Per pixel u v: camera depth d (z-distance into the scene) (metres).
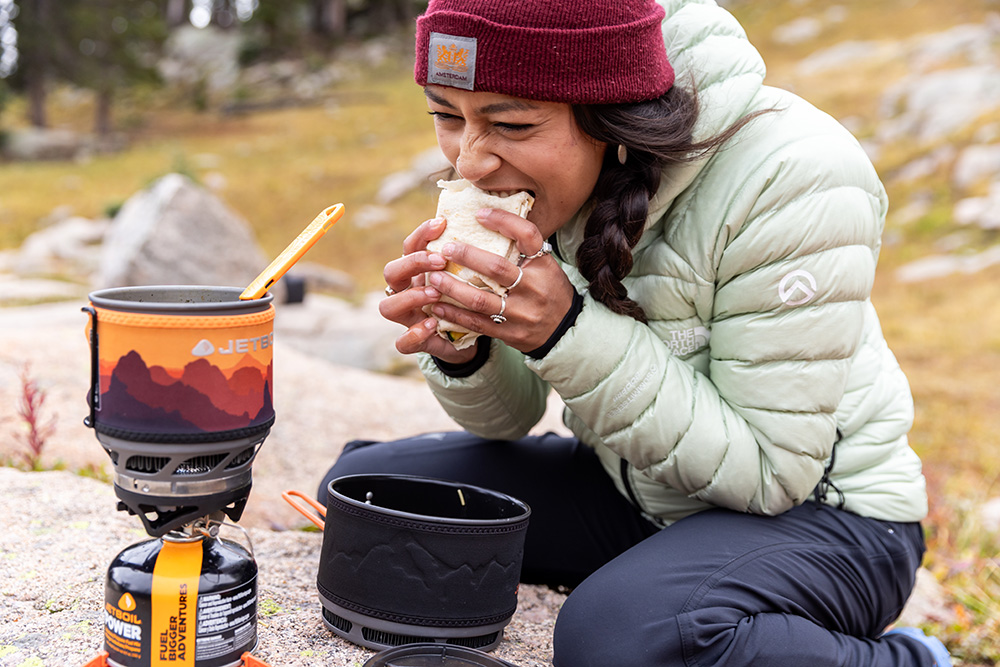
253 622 1.35
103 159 24.48
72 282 10.10
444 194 1.57
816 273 1.58
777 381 1.62
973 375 7.43
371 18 41.16
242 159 22.59
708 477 1.65
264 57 37.28
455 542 1.49
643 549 1.65
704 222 1.64
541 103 1.43
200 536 1.30
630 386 1.59
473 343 1.73
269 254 14.65
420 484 1.78
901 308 9.81
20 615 1.59
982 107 16.19
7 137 25.58
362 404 3.98
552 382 1.61
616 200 1.56
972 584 2.76
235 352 1.21
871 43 25.06
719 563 1.58
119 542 1.94
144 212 8.54
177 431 1.19
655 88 1.49
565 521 2.02
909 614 2.50
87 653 1.47
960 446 5.54
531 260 1.52
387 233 15.59
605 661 1.50
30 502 2.10
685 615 1.50
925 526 3.36
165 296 1.39
